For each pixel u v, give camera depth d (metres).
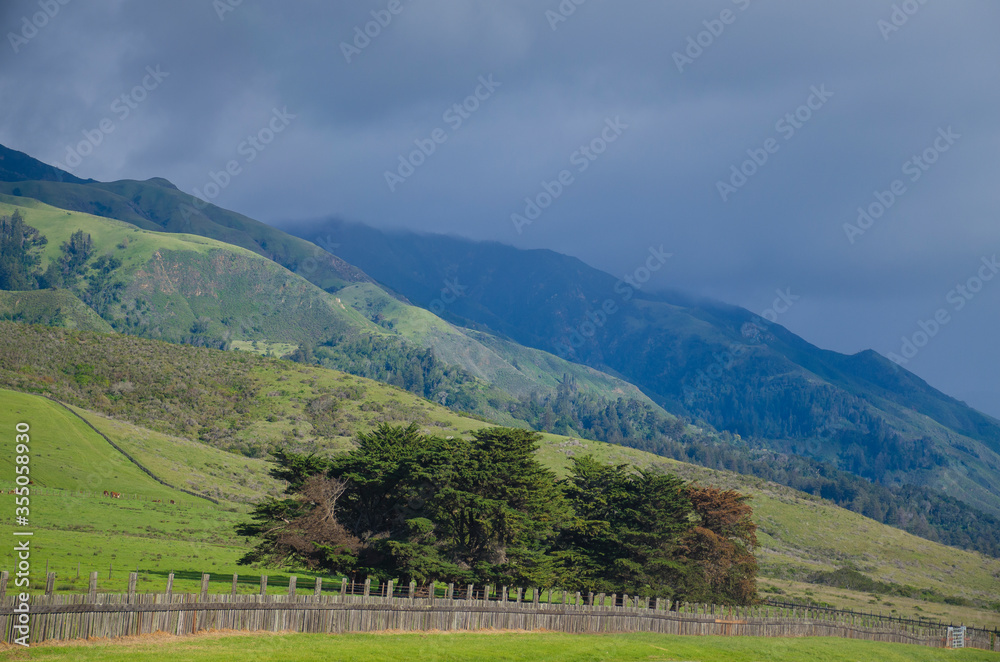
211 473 138.88
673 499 74.12
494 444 65.69
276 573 71.56
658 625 49.41
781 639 51.16
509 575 59.56
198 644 26.78
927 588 141.88
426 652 30.05
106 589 46.00
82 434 132.75
